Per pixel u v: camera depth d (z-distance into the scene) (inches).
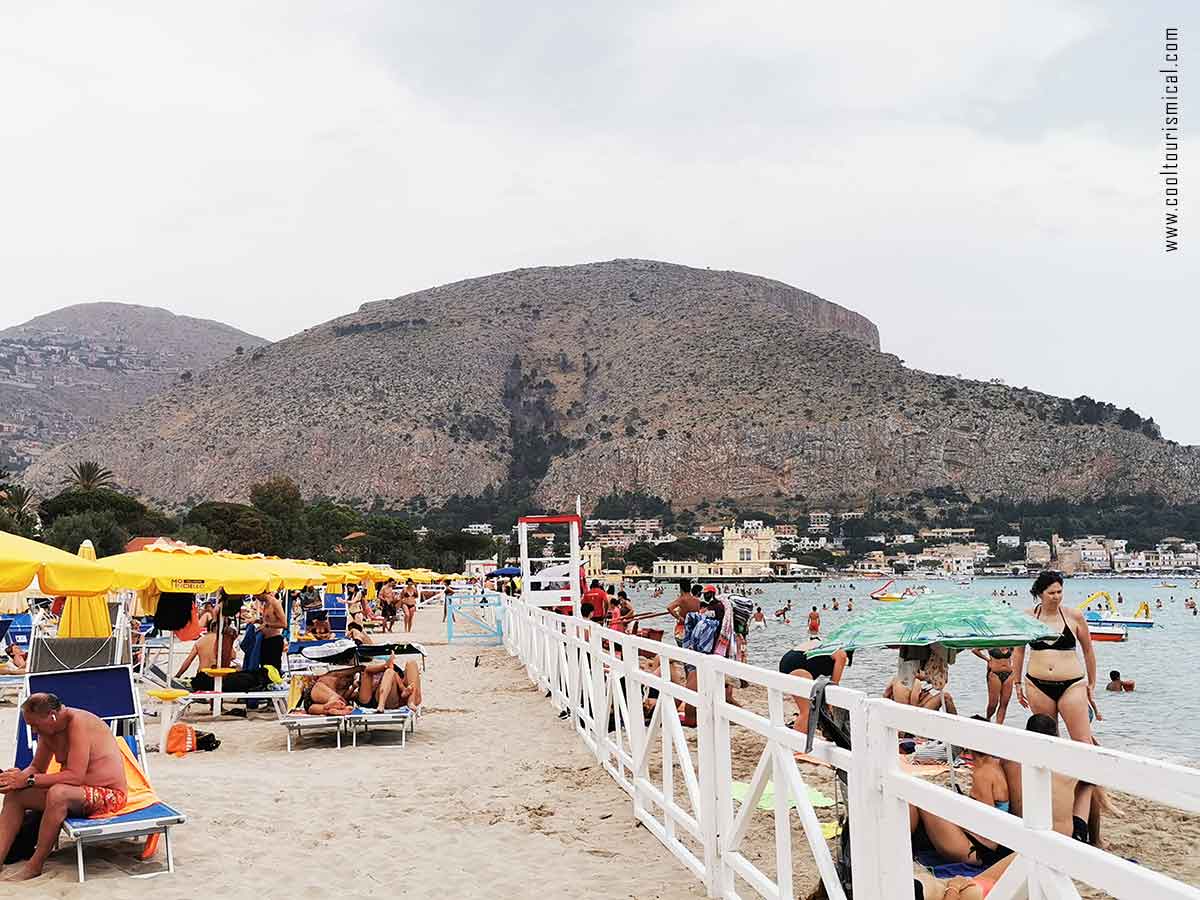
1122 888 102.0
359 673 490.9
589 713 457.4
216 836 300.2
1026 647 358.9
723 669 232.1
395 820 322.0
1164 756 579.8
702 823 247.8
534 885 254.1
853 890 166.9
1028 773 120.2
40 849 259.8
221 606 657.6
